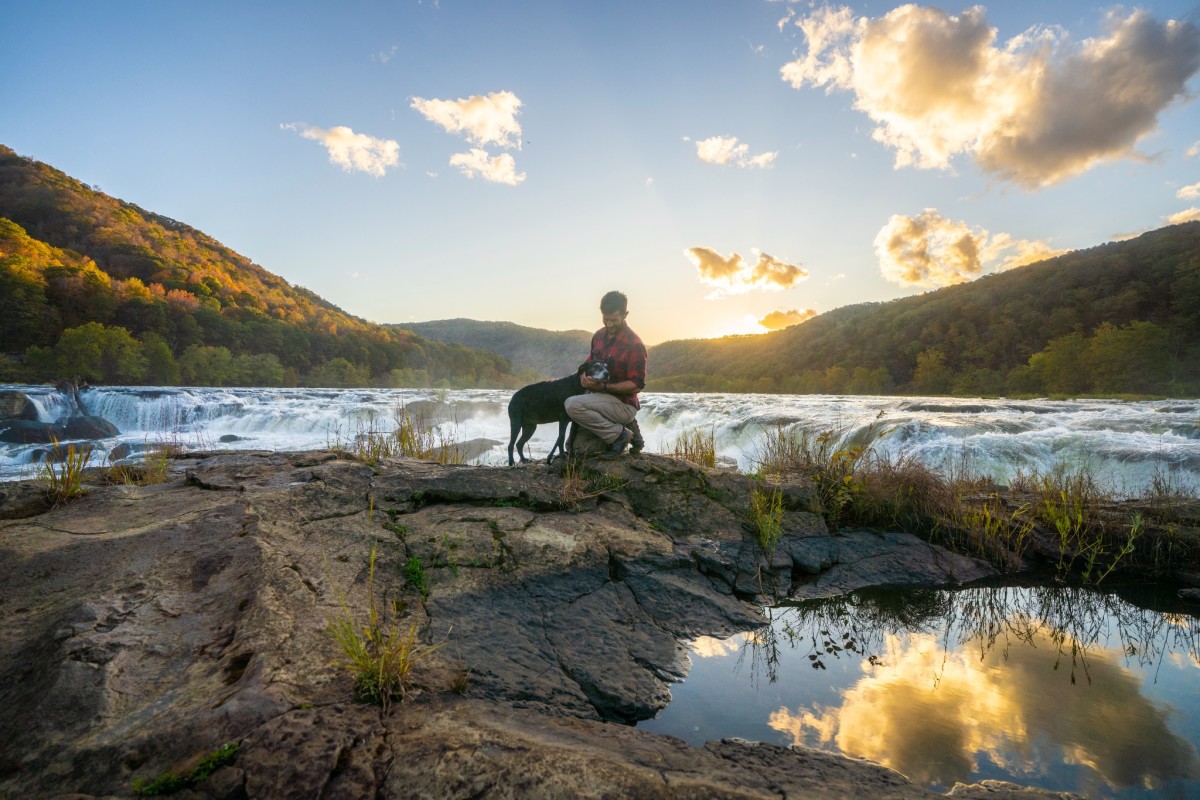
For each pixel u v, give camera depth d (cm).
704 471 575
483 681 274
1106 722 287
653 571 432
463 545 395
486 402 2673
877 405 2764
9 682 228
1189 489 794
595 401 534
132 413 2203
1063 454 1035
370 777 179
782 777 217
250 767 179
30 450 1337
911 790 216
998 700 308
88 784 176
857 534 562
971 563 525
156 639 252
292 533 374
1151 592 477
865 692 317
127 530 355
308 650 251
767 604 447
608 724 252
